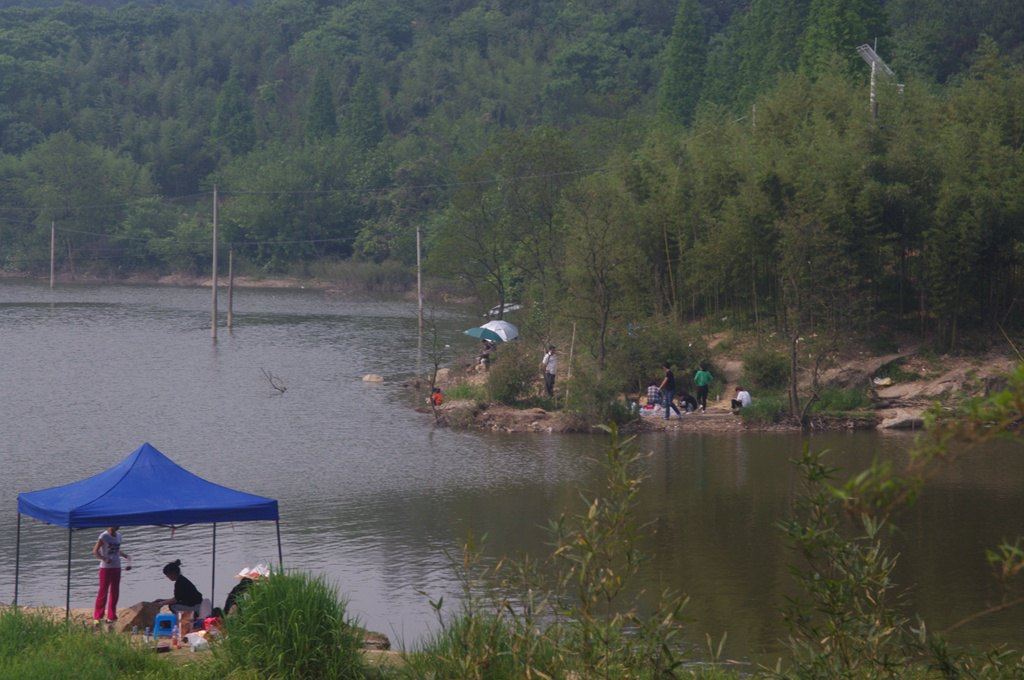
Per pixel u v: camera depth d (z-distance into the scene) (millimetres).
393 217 140875
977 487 30219
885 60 86375
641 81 182250
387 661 14625
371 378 55094
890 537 24828
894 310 49250
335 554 24266
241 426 42375
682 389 45062
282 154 170375
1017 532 25141
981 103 52406
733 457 34844
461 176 86125
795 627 11242
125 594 21453
